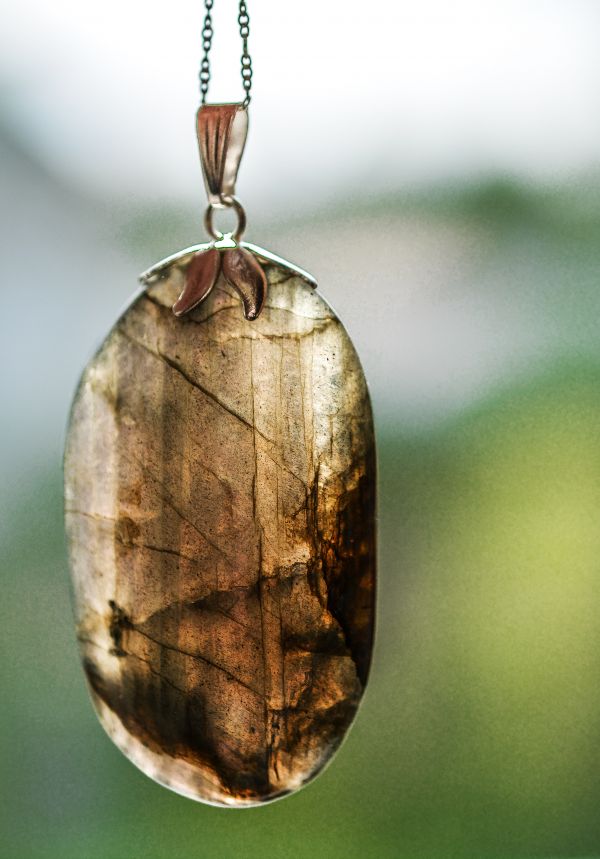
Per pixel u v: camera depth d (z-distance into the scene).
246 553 0.14
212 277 0.14
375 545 0.14
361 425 0.14
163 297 0.14
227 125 0.14
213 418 0.14
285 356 0.14
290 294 0.14
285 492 0.14
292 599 0.14
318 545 0.14
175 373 0.14
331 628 0.14
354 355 0.14
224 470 0.14
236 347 0.14
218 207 0.14
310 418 0.14
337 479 0.14
